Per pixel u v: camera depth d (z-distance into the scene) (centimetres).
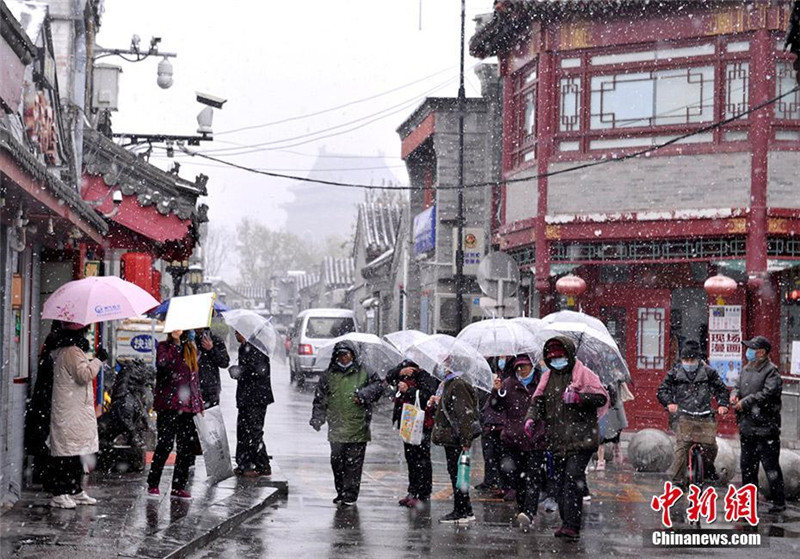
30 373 2336
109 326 3572
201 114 4262
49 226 2006
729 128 4084
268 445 3528
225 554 1755
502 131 5256
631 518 2214
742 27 4038
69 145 2709
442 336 2166
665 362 4312
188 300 2195
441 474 2966
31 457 2292
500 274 3859
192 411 2188
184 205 3266
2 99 1630
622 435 4219
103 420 2531
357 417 2291
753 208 3981
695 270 4275
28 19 2108
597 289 4428
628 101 4281
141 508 2031
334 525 2067
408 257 6769
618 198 4256
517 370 2203
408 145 6462
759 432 2341
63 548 1619
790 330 4069
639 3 4175
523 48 4631
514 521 2166
